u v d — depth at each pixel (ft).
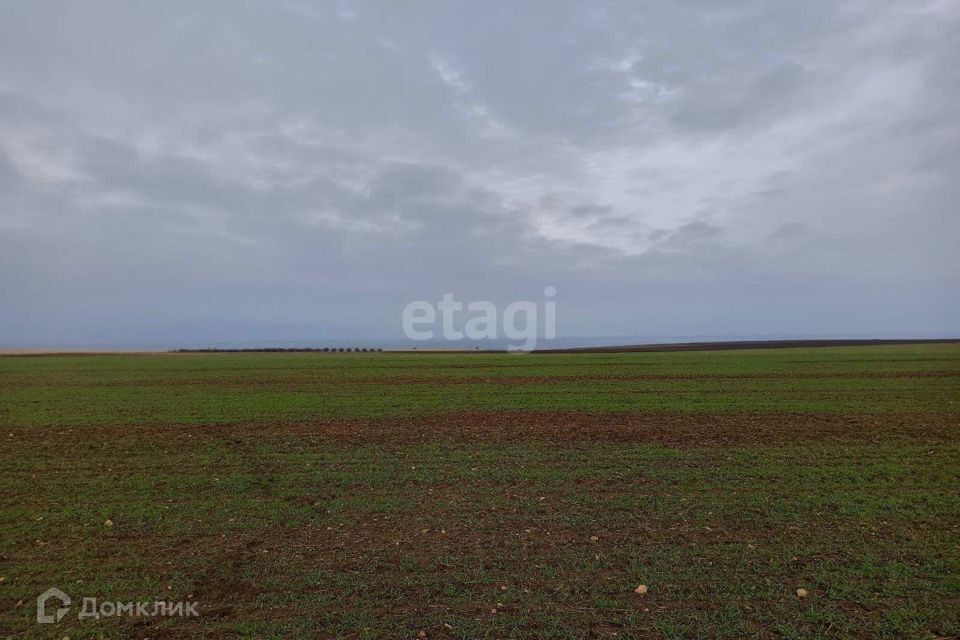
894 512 28.94
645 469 38.17
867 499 31.17
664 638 17.37
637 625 18.08
